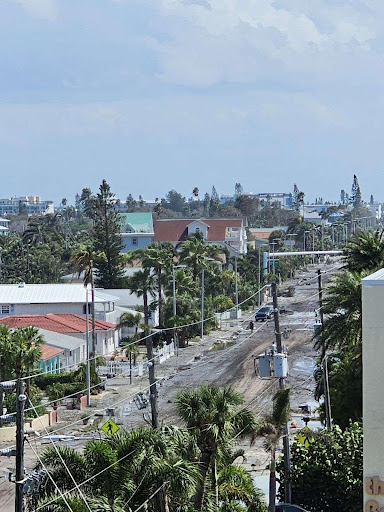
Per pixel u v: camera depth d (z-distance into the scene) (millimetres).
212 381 141625
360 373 92812
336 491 74875
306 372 142625
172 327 178250
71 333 168625
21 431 47188
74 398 131375
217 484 66125
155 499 58438
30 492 55625
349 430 80188
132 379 147500
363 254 98500
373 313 43594
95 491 57438
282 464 77625
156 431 60594
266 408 114312
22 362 114250
